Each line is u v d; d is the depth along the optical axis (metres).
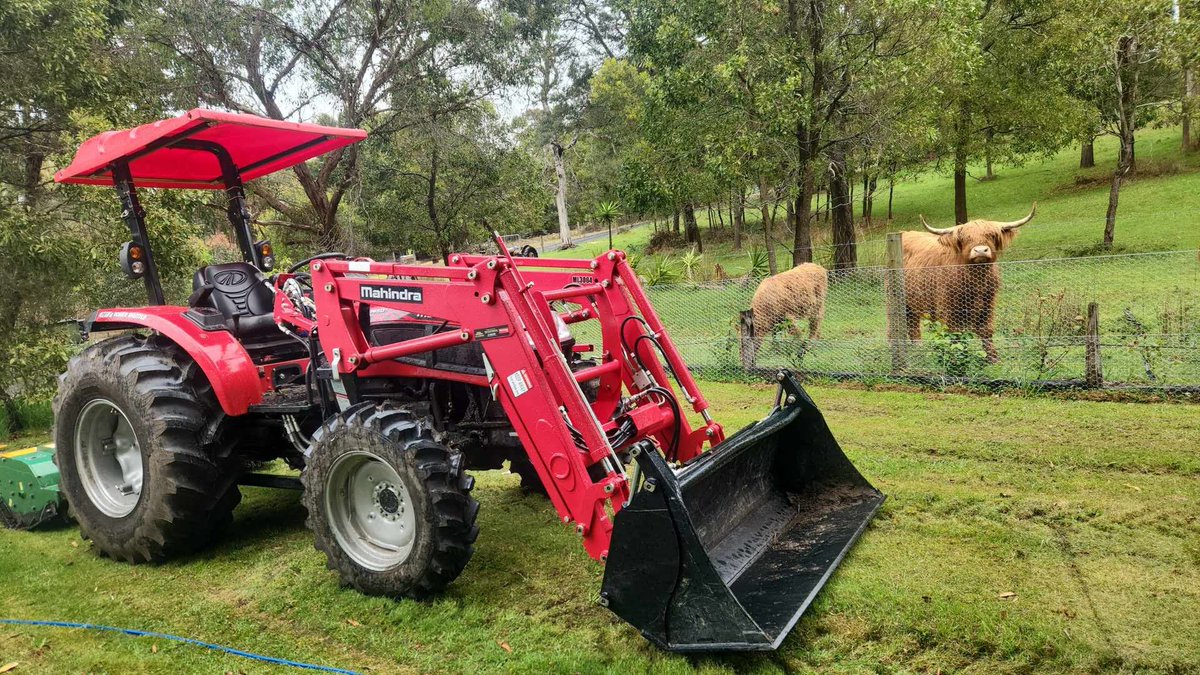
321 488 3.51
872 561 3.49
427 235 20.34
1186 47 13.95
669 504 2.71
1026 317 7.55
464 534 3.23
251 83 15.99
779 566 3.33
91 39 8.97
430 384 4.09
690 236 27.61
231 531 4.59
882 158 14.59
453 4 16.62
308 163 19.02
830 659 2.79
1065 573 3.29
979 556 3.50
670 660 2.81
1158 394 6.10
